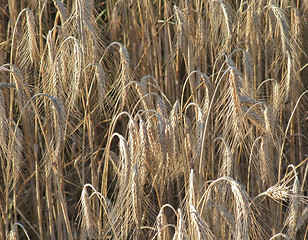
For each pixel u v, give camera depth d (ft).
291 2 19.13
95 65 13.29
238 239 9.43
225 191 12.89
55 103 11.94
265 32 17.97
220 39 16.93
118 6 19.62
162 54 21.75
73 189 20.63
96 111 18.06
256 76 18.08
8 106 16.81
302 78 20.51
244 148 17.21
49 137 14.40
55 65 12.85
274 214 15.62
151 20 18.83
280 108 15.94
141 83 13.94
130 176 11.97
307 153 21.06
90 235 12.62
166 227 12.07
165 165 12.51
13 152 13.32
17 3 19.31
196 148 14.06
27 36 14.96
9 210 17.13
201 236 9.36
